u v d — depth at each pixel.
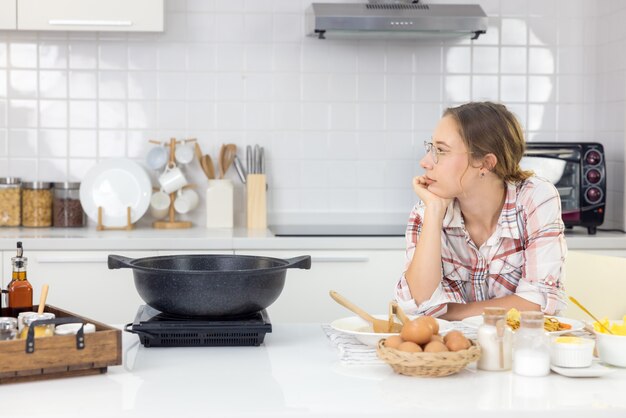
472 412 1.39
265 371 1.66
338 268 3.50
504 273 2.22
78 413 1.36
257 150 4.05
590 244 3.57
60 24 3.65
